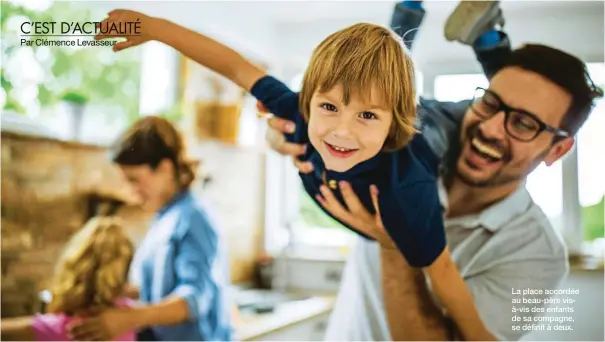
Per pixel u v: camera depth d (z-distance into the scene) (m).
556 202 1.28
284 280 1.47
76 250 1.40
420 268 1.33
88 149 1.43
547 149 1.28
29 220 1.35
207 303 1.42
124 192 1.44
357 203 1.32
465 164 1.30
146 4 1.40
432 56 1.31
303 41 1.37
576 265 1.28
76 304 1.38
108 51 1.45
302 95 1.29
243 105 1.44
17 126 1.35
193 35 1.36
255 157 1.45
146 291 1.41
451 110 1.30
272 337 1.42
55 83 1.42
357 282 1.39
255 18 1.39
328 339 1.41
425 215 1.29
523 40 1.28
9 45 1.39
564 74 1.26
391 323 1.36
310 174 1.34
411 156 1.28
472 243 1.31
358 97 1.25
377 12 1.33
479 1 1.28
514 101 1.28
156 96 1.48
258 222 1.49
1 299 1.33
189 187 1.47
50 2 1.43
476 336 1.31
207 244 1.44
